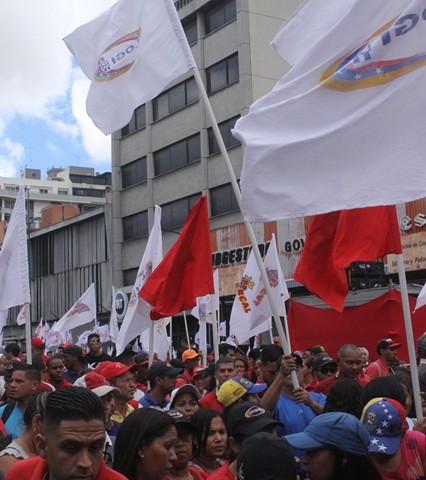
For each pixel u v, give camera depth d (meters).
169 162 40.47
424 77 4.89
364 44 5.33
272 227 29.52
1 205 94.62
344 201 4.96
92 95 8.12
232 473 4.23
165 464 3.87
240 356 11.08
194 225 8.59
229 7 36.72
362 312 10.09
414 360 5.77
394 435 4.13
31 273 53.75
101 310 45.34
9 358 11.38
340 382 5.23
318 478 3.66
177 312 8.59
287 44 6.34
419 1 4.99
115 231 43.72
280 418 6.05
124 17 7.98
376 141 4.96
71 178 99.06
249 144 5.28
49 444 2.86
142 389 10.09
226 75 36.72
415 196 4.78
